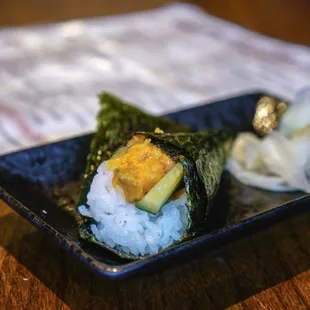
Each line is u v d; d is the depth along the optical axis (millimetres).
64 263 308
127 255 295
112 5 740
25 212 295
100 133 353
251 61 555
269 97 429
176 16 690
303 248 322
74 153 357
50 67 527
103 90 485
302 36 634
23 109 449
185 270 305
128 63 544
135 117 365
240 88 494
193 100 471
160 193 286
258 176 357
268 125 407
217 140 351
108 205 297
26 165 340
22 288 293
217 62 553
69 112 448
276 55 572
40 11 713
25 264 307
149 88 491
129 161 295
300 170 354
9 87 487
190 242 276
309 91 407
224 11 715
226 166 368
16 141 407
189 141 315
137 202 289
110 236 298
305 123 390
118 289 293
